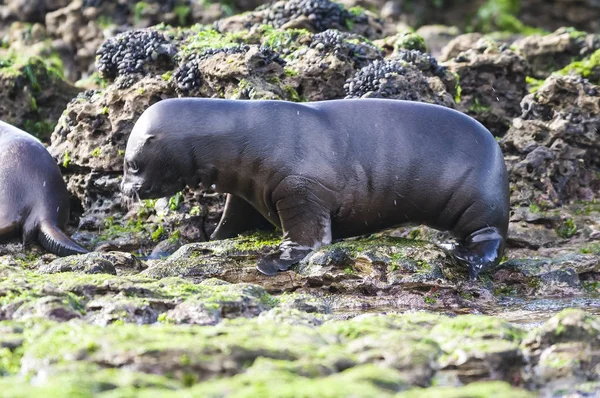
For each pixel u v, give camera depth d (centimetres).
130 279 2409
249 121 2923
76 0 5447
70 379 1628
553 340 1922
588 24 7025
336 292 2861
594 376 1872
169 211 3419
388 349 1856
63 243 3200
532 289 2992
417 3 6888
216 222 3388
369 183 2931
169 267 2905
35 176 3319
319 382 1653
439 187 2941
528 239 3353
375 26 4494
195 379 1730
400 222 3016
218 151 2919
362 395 1586
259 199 2978
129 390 1593
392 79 3512
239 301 2219
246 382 1652
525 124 3694
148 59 3675
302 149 2908
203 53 3584
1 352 1864
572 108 3694
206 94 3522
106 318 2145
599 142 3666
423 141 2945
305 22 4241
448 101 3666
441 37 5772
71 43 5444
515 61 4116
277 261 2895
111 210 3559
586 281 3066
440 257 2884
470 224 2964
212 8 5281
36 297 2220
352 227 3002
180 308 2172
